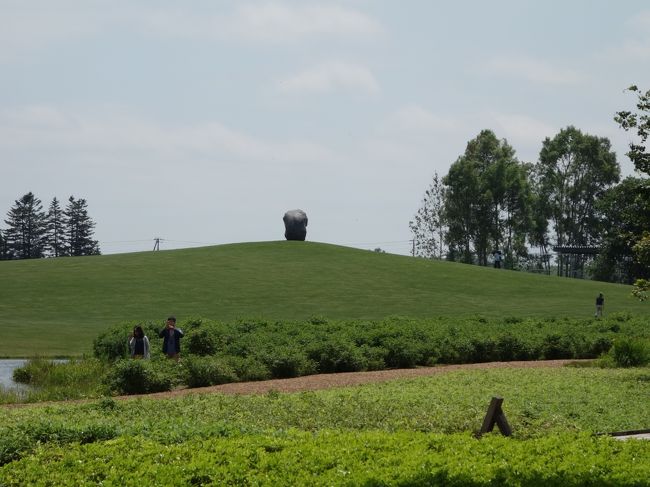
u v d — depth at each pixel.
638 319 56.25
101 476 12.35
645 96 30.97
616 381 29.22
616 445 14.86
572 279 94.31
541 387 26.92
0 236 167.88
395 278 84.75
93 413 20.28
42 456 13.45
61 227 172.25
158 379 29.77
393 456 13.36
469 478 12.15
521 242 149.38
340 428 17.77
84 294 71.50
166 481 11.98
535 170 159.12
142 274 81.50
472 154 155.88
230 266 87.19
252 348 35.78
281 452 13.62
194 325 41.78
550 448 14.55
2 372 37.69
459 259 153.38
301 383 30.73
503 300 75.69
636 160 31.31
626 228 120.19
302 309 67.81
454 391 25.64
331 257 95.19
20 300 68.50
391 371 35.91
